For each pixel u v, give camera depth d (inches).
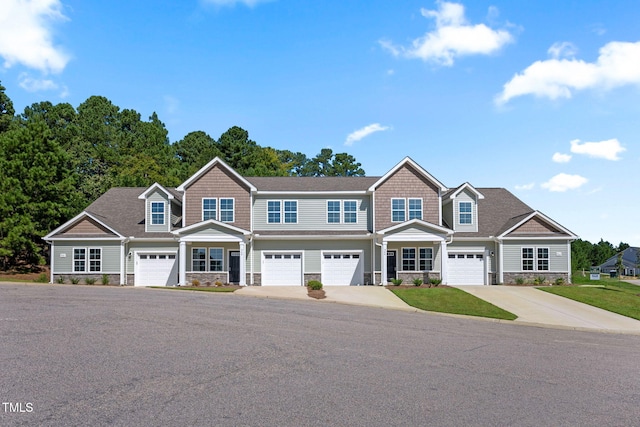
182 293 872.9
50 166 1482.5
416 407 303.7
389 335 544.7
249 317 615.5
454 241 1282.0
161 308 657.6
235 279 1254.3
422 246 1277.1
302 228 1284.4
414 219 1192.8
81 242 1227.9
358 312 727.7
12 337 454.9
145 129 3019.2
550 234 1262.3
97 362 379.6
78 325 518.6
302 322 599.8
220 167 1269.7
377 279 1236.5
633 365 448.1
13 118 2345.0
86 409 283.3
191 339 470.9
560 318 767.1
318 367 389.1
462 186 1302.9
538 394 341.7
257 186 1307.8
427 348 482.3
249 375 359.3
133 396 306.5
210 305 709.9
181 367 373.4
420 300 911.0
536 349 508.4
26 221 1381.6
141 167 2421.3
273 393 320.8
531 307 860.0
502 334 603.5
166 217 1270.9
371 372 380.2
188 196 1257.4
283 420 275.3
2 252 1337.4
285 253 1264.8
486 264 1282.0
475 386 354.0
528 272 1261.1
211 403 298.7
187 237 1180.5
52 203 1439.5
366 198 1296.8
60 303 677.9
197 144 3002.0
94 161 2418.8
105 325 523.5
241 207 1261.1
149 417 273.9
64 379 336.2
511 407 311.1
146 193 1269.7
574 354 490.6
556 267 1264.8
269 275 1259.2
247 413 284.2
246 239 1208.2
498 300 923.4
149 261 1253.7
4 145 1459.2
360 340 505.7
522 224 1273.4
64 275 1221.7
